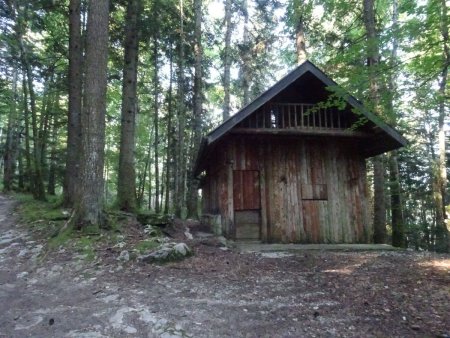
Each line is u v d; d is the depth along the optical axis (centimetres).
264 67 2336
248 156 1195
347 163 1247
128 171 1249
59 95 2141
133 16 1341
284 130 1124
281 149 1220
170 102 2128
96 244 811
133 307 516
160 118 2583
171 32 1889
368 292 581
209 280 654
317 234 1184
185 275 676
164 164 3081
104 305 528
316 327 461
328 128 1158
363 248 1055
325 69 1051
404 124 1662
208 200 1641
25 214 1288
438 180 1661
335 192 1220
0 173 3503
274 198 1186
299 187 1205
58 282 639
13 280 658
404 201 2319
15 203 1647
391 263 778
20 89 2478
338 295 577
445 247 1661
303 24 1678
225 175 1173
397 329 446
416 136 2309
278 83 1070
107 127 2644
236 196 1175
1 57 1855
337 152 1247
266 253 948
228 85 1858
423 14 730
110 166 3152
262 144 1210
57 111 2066
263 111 1158
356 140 1264
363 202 1232
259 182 1191
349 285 624
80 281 636
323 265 788
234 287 621
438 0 673
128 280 635
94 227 878
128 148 1264
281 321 480
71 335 439
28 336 441
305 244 1150
